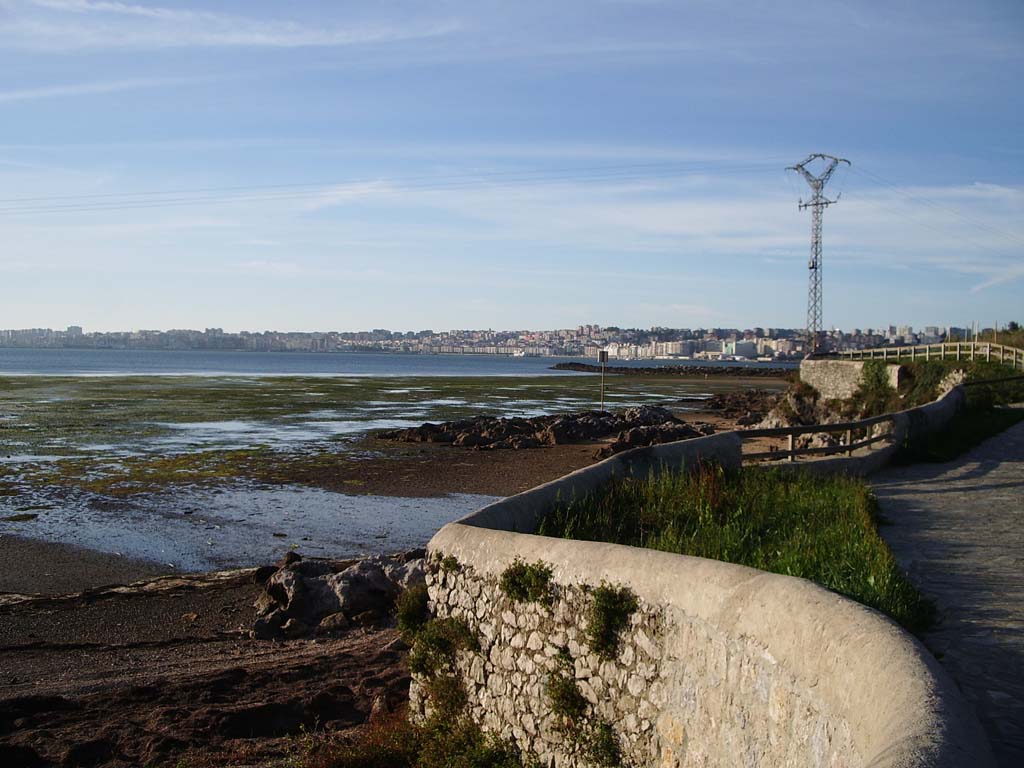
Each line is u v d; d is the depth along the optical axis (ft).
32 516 77.05
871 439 57.26
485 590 27.45
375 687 37.73
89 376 352.28
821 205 264.93
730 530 32.50
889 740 10.43
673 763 19.21
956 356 148.77
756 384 390.21
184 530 72.23
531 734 24.57
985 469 53.36
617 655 21.63
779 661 15.48
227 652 44.29
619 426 151.64
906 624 21.67
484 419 157.79
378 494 90.12
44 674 40.78
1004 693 17.60
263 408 197.47
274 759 30.71
